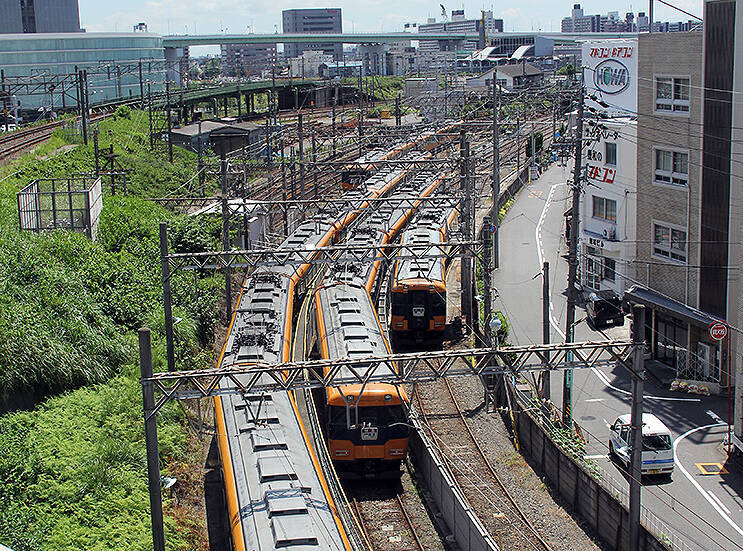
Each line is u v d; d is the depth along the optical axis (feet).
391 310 116.16
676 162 110.01
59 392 80.48
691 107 105.50
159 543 56.80
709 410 95.20
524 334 122.62
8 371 76.07
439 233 135.33
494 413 96.02
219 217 146.00
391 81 465.47
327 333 92.94
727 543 67.31
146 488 69.82
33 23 545.44
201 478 77.61
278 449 64.80
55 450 70.28
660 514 72.13
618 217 131.75
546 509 74.59
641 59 113.80
